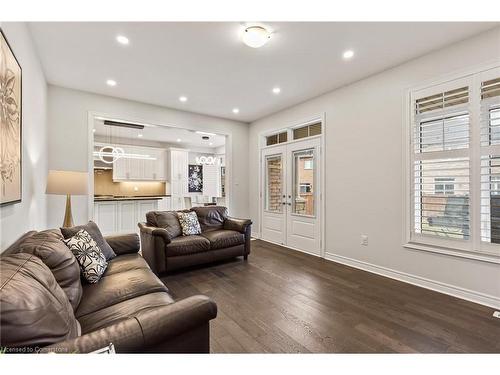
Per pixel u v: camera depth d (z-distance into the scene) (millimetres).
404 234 2953
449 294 2582
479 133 2385
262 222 5414
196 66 3061
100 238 2434
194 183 9164
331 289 2750
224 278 3113
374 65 3037
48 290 1115
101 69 3119
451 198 2594
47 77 3320
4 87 1568
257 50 2705
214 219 4219
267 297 2562
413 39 2492
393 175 3072
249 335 1900
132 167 7789
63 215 3637
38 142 2818
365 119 3389
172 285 2904
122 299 1653
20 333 846
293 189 4664
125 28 2311
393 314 2203
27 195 2277
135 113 4266
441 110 2650
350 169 3590
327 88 3762
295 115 4516
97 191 7582
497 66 2283
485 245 2355
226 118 5391
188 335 1162
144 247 3453
